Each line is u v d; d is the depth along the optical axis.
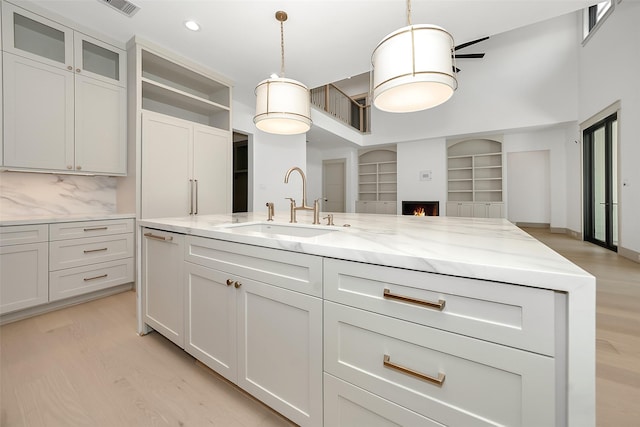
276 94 1.87
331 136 7.10
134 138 2.89
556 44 5.96
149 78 3.50
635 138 3.75
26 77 2.30
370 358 0.91
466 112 6.90
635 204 3.75
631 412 1.19
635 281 2.92
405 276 0.83
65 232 2.38
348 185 8.85
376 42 3.00
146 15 2.55
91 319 2.20
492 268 0.69
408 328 0.83
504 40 6.45
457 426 0.76
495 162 7.31
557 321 0.63
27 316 2.21
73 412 1.24
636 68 3.71
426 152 7.68
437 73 1.25
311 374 1.05
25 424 1.17
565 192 6.51
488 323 0.71
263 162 5.29
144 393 1.37
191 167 3.39
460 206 7.40
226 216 2.36
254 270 1.22
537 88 6.15
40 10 2.38
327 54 3.25
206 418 1.22
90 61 2.74
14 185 2.51
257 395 1.22
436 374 0.79
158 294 1.80
